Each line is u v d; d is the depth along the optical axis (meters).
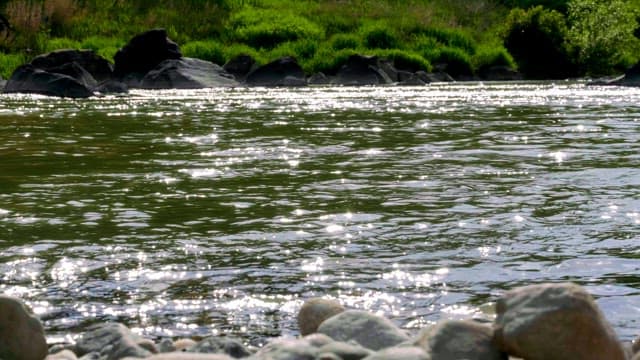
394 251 6.48
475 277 5.82
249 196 8.70
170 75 33.47
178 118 18.80
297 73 35.94
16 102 24.59
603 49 43.72
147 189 9.17
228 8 46.22
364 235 6.99
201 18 44.25
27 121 18.19
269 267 6.08
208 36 42.88
